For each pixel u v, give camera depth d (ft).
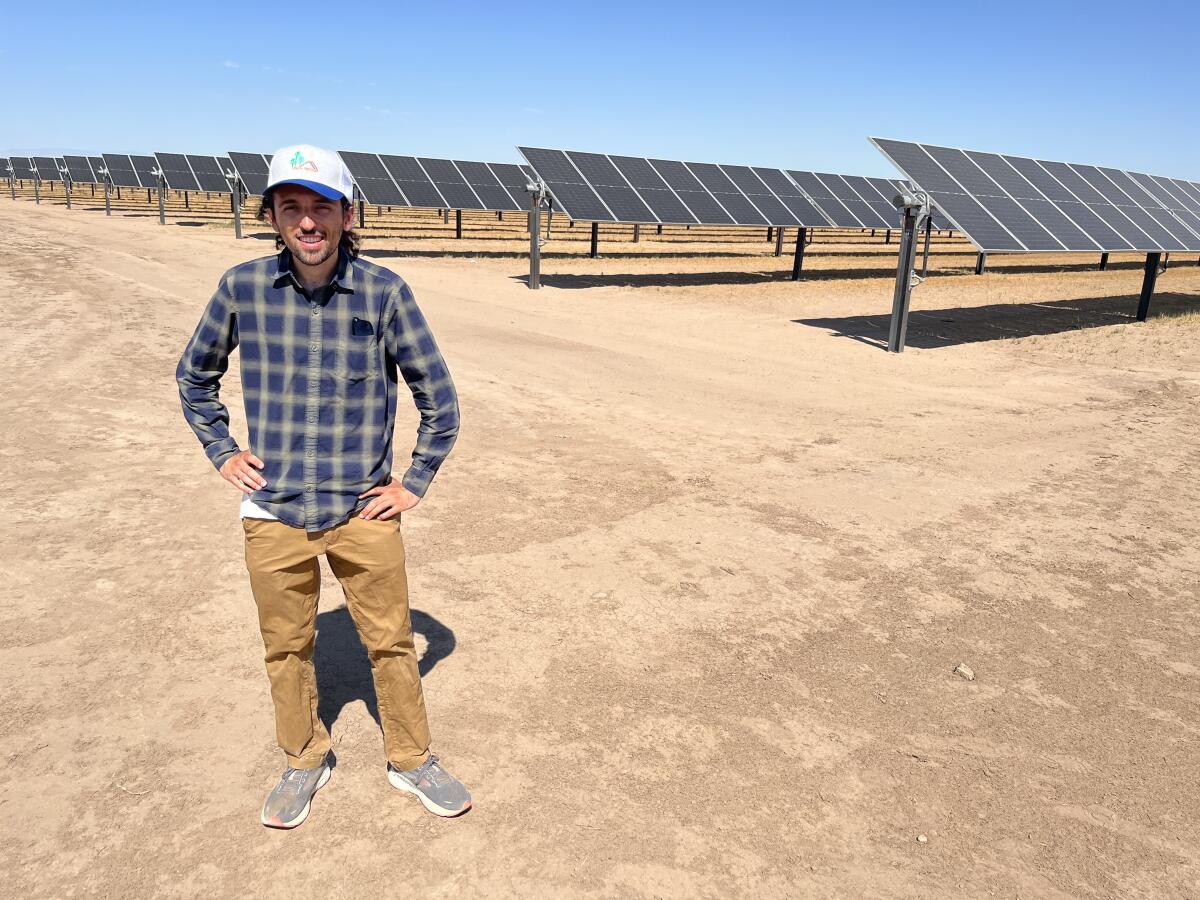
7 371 27.99
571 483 19.72
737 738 10.37
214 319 7.47
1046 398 30.60
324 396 7.51
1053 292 67.10
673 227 173.37
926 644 12.87
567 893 7.85
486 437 23.34
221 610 13.04
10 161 204.54
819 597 14.32
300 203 6.80
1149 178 65.31
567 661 12.01
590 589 14.26
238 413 24.45
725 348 39.11
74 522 16.17
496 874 8.07
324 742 9.08
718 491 19.53
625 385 30.66
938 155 45.32
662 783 9.48
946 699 11.40
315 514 7.68
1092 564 16.07
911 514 18.43
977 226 38.50
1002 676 12.04
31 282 48.67
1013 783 9.73
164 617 12.75
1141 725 10.96
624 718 10.69
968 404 29.40
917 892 8.04
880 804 9.29
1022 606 14.25
